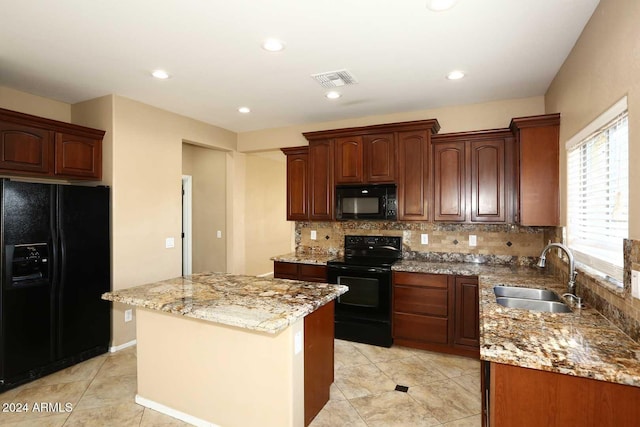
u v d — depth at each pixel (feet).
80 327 10.11
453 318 10.60
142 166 11.83
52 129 9.93
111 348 11.06
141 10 6.42
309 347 7.12
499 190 10.84
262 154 19.53
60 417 7.54
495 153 10.89
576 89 7.57
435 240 12.58
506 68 8.96
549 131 9.29
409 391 8.60
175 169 13.08
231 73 9.37
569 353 4.41
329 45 7.78
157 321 7.70
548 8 6.31
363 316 11.64
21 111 10.72
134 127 11.57
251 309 6.28
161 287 8.09
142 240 11.79
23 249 9.03
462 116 12.09
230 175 16.34
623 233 5.54
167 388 7.59
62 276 9.67
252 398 6.60
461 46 7.79
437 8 6.31
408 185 11.77
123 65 8.89
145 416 7.57
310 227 14.82
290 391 6.23
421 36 7.36
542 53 8.11
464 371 9.66
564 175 8.72
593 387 4.11
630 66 5.03
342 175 12.76
